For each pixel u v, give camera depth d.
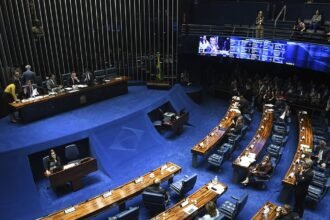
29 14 16.06
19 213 10.50
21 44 16.14
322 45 15.62
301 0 19.97
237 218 10.29
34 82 14.73
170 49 20.52
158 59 19.73
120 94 17.84
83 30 18.22
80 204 9.67
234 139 13.78
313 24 17.05
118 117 14.69
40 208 10.79
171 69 20.92
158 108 16.86
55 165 11.23
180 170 11.68
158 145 14.98
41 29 16.27
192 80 23.03
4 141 12.22
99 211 9.49
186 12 21.58
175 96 18.64
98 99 16.73
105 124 13.98
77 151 12.19
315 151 13.08
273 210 9.43
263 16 20.14
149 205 10.01
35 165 12.21
